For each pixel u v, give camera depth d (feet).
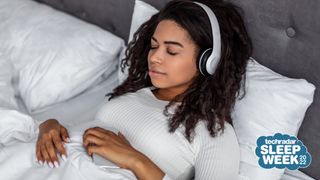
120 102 4.15
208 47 3.78
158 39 3.79
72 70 5.03
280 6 4.00
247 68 4.17
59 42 5.15
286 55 4.15
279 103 3.89
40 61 5.04
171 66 3.77
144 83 4.39
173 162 3.76
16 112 4.04
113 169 3.44
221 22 3.92
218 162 3.59
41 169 3.57
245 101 4.04
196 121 3.76
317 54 3.89
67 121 4.78
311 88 3.85
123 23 5.54
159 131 3.79
